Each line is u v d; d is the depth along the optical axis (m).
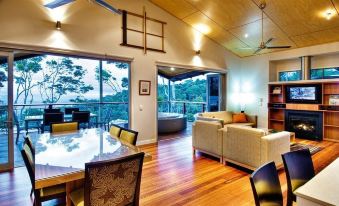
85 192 1.46
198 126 4.55
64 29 4.17
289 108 6.52
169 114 7.68
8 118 3.61
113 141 2.68
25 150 1.88
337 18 4.75
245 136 3.55
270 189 1.40
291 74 7.17
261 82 7.39
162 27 5.64
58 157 2.04
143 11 5.28
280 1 4.47
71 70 8.12
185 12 5.64
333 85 5.87
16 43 3.65
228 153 3.87
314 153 4.66
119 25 4.91
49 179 1.59
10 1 3.62
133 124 5.20
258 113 7.48
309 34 5.61
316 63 6.45
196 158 4.34
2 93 3.59
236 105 7.91
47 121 4.98
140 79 5.28
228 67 7.53
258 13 5.02
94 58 4.60
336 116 5.90
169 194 2.82
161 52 5.64
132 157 1.60
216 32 6.39
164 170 3.67
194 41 6.42
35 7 3.86
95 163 1.43
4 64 3.60
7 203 2.57
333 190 1.22
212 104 8.18
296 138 6.30
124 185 1.62
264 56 7.30
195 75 8.53
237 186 3.06
